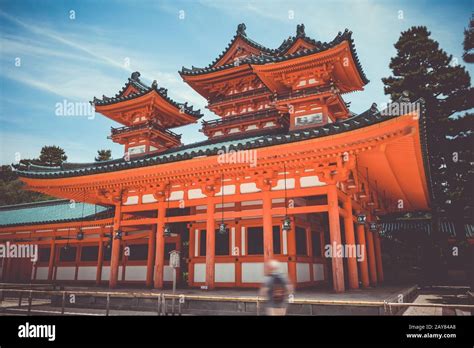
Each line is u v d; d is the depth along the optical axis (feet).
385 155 55.62
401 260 112.57
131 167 64.69
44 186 76.38
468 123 104.22
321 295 48.65
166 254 79.82
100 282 89.10
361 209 71.10
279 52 87.61
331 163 53.83
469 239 103.40
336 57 66.69
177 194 67.05
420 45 117.29
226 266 64.95
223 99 95.25
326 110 69.62
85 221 94.17
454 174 107.24
